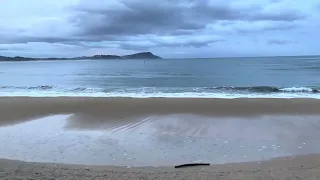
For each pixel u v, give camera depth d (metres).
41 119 12.00
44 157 7.05
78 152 7.46
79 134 9.44
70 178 5.04
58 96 18.89
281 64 68.38
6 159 6.79
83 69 67.06
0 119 12.05
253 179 4.96
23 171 5.54
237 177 5.09
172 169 6.00
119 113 12.94
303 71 44.25
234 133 9.46
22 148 7.84
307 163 6.49
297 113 12.49
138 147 7.89
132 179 5.02
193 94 20.03
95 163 6.58
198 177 5.11
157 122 11.16
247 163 6.54
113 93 21.53
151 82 33.44
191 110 13.41
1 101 16.48
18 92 23.08
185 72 50.22
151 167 6.25
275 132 9.57
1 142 8.50
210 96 18.56
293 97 17.39
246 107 13.93
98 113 13.01
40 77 44.06
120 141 8.53
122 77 41.69
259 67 58.34
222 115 12.33
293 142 8.37
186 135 9.23
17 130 10.12
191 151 7.52
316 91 20.98
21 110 13.91
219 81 33.34
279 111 12.95
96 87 27.59
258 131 9.72
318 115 12.03
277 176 5.14
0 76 47.09
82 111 13.49
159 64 93.94
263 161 6.70
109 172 5.57
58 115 12.76
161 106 14.40
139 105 14.75
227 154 7.27
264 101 15.43
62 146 8.02
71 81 36.38
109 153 7.36
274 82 30.45
